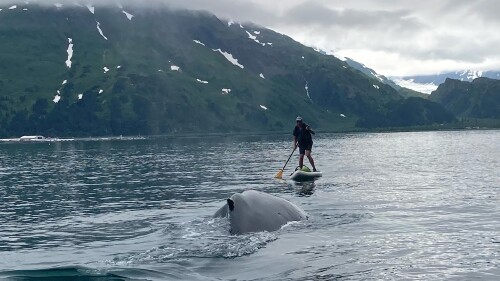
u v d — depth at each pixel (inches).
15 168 1872.5
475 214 727.1
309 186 1125.7
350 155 2314.2
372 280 420.8
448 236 581.3
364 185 1123.3
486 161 1813.5
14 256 543.8
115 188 1176.2
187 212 804.6
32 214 833.5
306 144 1380.4
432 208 787.4
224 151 2819.9
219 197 981.2
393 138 5182.1
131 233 650.2
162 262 487.8
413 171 1457.9
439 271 441.7
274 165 1768.0
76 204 938.1
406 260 479.8
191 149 3137.3
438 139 4608.8
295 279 429.1
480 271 440.1
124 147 3747.5
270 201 663.8
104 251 552.4
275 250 523.5
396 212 754.8
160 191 1095.0
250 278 434.6
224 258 497.4
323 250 522.9
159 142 4820.4
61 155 2770.7
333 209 789.2
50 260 519.8
